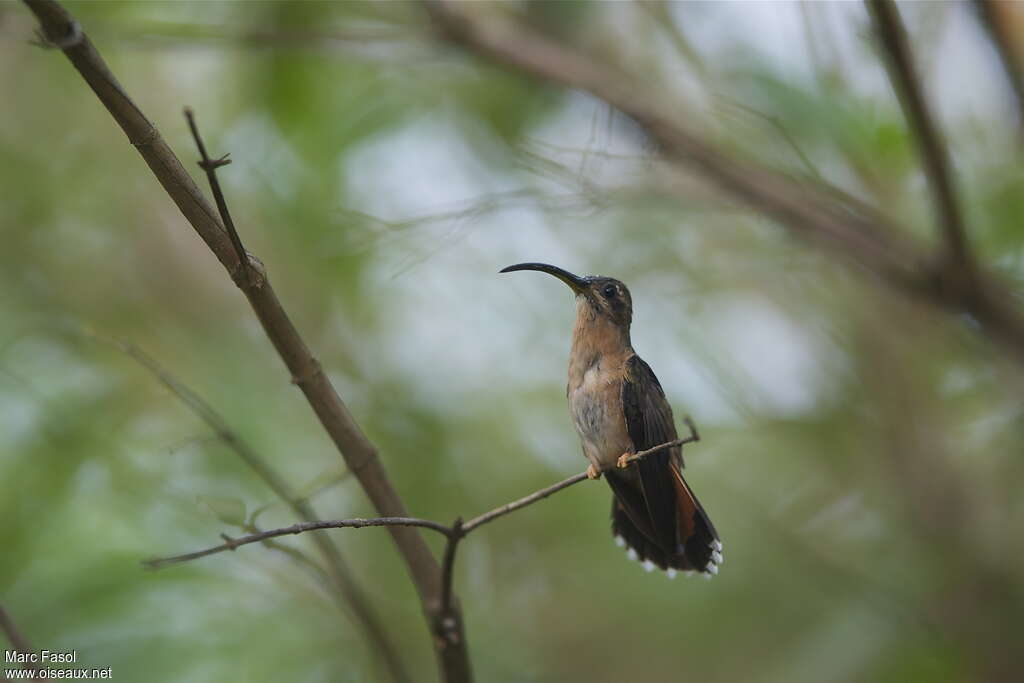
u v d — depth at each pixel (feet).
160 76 38.55
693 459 39.78
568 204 27.48
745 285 39.34
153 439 32.32
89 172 39.32
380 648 20.98
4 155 38.58
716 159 29.66
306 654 29.50
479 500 38.17
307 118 35.37
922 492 38.42
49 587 27.76
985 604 35.63
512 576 38.32
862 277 33.24
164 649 27.63
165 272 39.09
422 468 37.83
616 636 37.50
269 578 30.40
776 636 35.99
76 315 36.70
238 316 39.09
